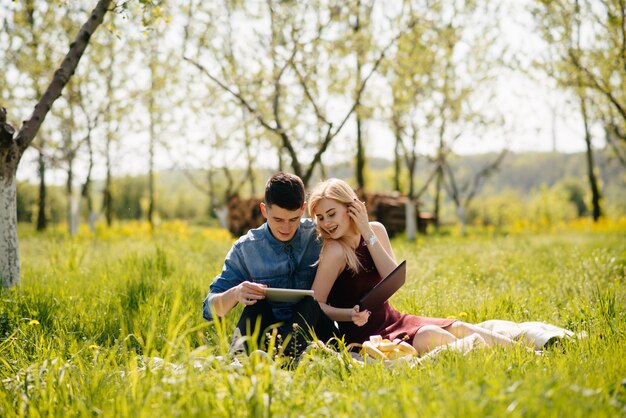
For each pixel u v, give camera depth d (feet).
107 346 14.48
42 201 93.35
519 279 25.31
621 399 8.91
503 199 201.98
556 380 8.88
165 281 20.44
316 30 41.63
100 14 22.98
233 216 77.61
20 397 9.80
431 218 87.25
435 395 8.55
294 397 9.04
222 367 9.57
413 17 46.55
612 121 62.95
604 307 15.97
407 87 52.44
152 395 8.81
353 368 11.05
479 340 12.68
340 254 14.67
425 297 19.17
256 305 13.29
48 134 59.82
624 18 44.47
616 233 62.69
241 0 43.60
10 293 18.39
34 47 45.62
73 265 26.48
